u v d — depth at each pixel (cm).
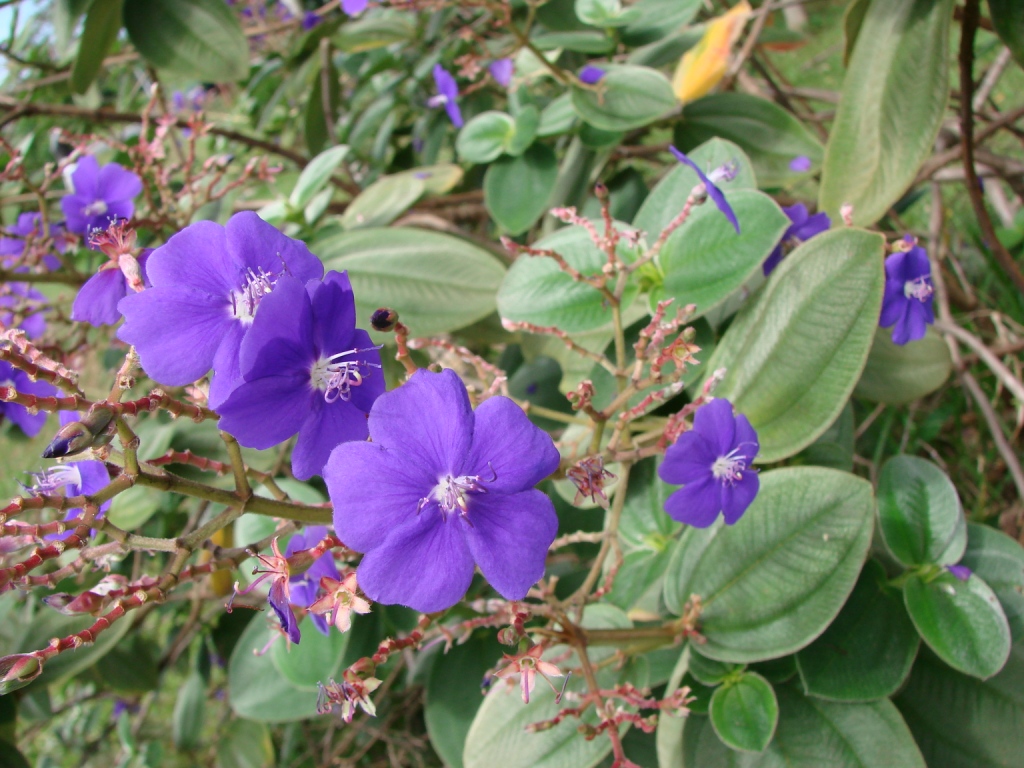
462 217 51
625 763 20
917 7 29
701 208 27
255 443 15
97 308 18
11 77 60
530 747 25
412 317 33
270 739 47
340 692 18
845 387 25
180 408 16
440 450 15
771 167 37
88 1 38
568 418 29
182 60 41
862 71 30
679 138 38
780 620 23
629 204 39
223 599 39
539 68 43
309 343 15
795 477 24
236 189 42
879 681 24
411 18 52
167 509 40
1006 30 29
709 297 26
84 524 16
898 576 26
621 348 25
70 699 59
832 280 25
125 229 18
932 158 40
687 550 25
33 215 37
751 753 24
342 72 64
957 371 37
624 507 29
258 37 71
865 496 23
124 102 64
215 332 16
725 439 21
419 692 47
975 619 24
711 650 24
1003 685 25
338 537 16
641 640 23
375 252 34
